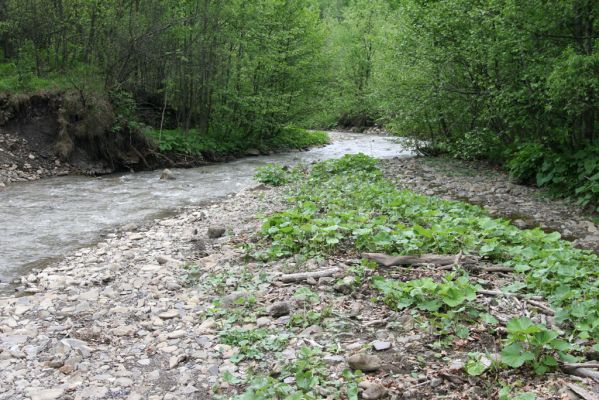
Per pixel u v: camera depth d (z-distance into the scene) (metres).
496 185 14.94
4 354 5.30
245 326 5.68
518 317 5.18
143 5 21.27
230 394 4.50
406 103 19.23
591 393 4.12
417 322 5.48
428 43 17.44
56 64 20.98
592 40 12.92
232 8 23.42
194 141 21.83
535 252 7.49
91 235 10.58
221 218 11.42
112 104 19.95
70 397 4.55
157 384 4.73
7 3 19.97
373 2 43.00
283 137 27.59
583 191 12.52
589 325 5.15
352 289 6.41
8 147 17.33
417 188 14.91
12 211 12.47
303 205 10.75
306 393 4.30
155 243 9.59
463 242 7.98
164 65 22.31
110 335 5.71
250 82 25.09
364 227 8.62
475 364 4.50
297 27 26.27
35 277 7.98
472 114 18.61
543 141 15.04
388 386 4.41
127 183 16.55
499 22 14.08
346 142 31.81
